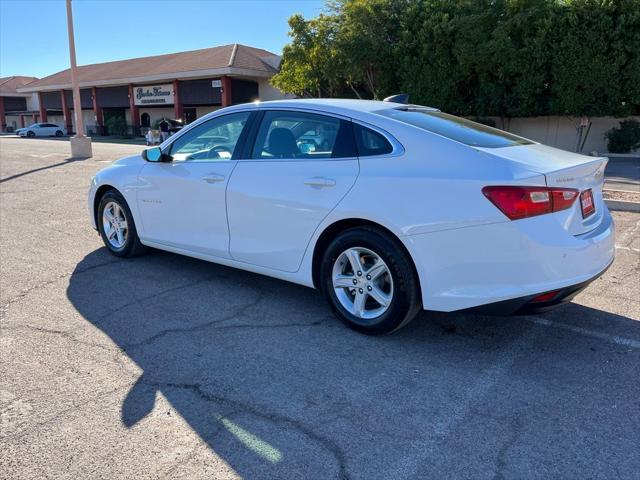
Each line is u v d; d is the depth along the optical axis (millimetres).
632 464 2523
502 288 3266
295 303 4531
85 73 48188
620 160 18688
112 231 5797
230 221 4477
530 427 2811
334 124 3990
